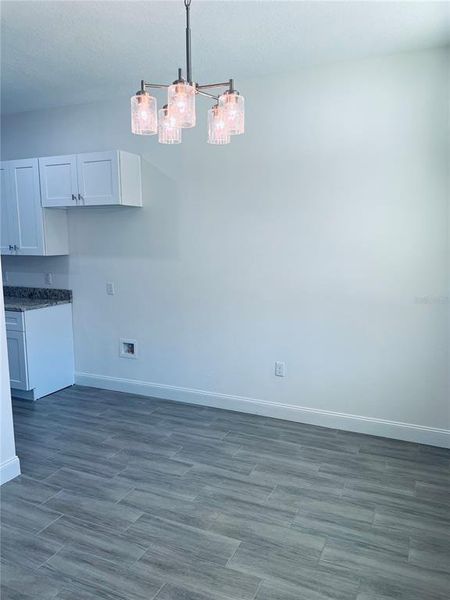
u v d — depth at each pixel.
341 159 3.29
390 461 3.04
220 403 3.98
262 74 3.43
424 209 3.10
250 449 3.22
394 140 3.13
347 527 2.35
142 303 4.21
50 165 4.06
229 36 2.77
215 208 3.77
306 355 3.59
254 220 3.63
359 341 3.40
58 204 4.08
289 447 3.25
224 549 2.18
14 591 1.93
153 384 4.28
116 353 4.42
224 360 3.92
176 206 3.93
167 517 2.43
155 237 4.07
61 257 4.55
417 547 2.19
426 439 3.28
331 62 3.21
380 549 2.18
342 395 3.51
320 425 3.60
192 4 2.36
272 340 3.70
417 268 3.17
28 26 2.62
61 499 2.61
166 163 3.92
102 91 3.84
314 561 2.10
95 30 2.68
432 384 3.22
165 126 1.96
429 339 3.20
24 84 3.65
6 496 2.64
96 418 3.78
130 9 2.42
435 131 3.02
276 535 2.28
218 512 2.48
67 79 3.53
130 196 3.93
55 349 4.40
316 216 3.42
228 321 3.85
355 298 3.37
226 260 3.79
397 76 3.07
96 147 4.20
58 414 3.87
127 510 2.50
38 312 4.18
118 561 2.10
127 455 3.14
